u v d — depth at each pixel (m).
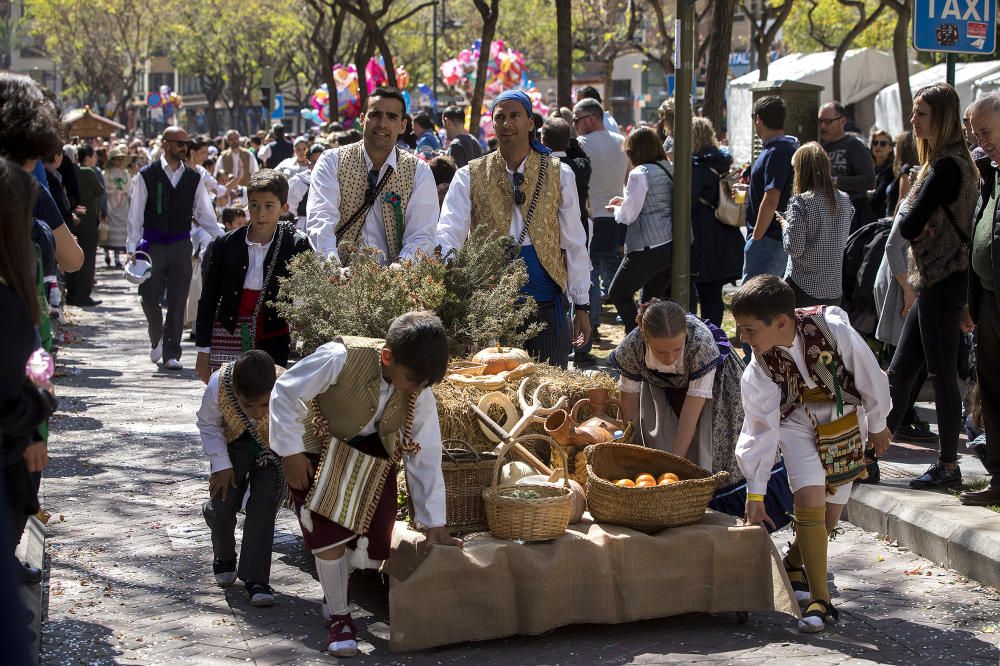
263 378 4.98
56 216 5.47
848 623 4.94
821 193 7.61
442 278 5.96
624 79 69.62
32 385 3.83
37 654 4.46
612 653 4.61
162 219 11.05
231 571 5.38
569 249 6.72
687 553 4.86
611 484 4.94
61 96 83.12
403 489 5.35
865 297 7.93
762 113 8.83
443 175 9.27
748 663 4.49
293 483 4.57
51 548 5.80
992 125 5.66
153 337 11.46
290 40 60.28
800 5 41.66
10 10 83.50
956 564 5.56
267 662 4.50
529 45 58.91
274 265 6.19
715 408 5.43
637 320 5.43
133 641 4.68
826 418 4.89
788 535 6.13
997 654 4.59
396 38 56.44
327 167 6.64
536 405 5.46
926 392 7.57
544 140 9.70
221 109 87.25
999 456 5.95
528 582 4.70
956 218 6.21
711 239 9.12
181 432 8.42
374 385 4.50
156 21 67.38
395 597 4.60
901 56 21.84
